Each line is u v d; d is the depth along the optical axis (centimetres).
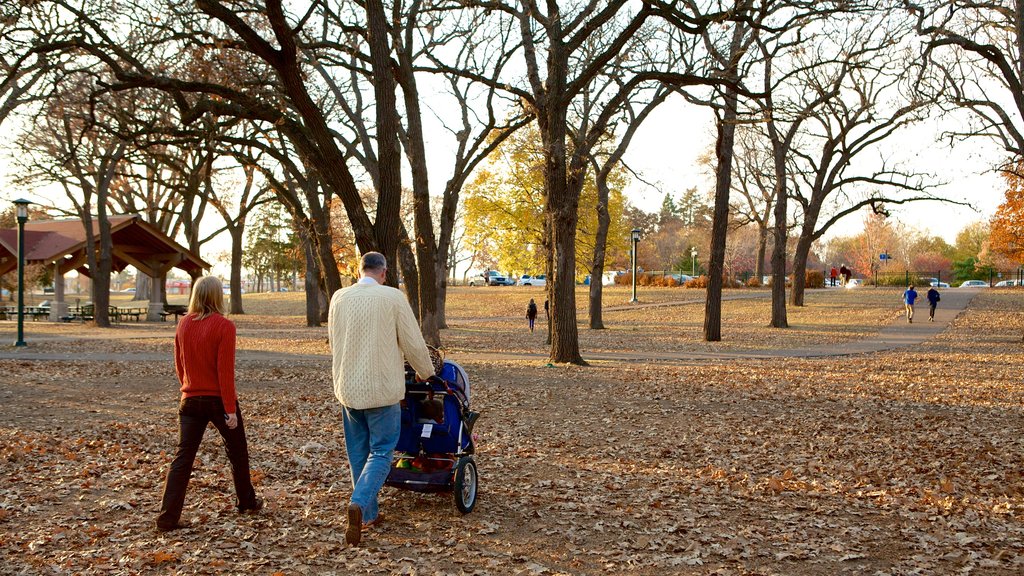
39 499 646
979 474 776
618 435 1023
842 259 11650
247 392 1424
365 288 558
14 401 1265
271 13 1289
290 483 730
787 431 1038
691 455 895
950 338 2905
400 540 557
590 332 3303
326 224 2739
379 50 1506
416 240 2136
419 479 611
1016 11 1969
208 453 854
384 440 557
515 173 3547
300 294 6669
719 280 2830
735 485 742
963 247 9450
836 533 588
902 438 973
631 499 687
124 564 495
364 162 2709
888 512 647
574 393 1421
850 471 803
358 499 534
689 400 1328
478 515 626
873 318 3825
